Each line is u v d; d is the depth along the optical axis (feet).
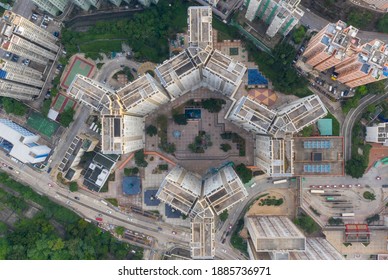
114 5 630.33
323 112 469.16
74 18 634.02
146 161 622.95
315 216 619.67
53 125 630.74
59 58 627.46
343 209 617.21
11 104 604.90
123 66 623.36
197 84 596.70
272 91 615.16
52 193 631.15
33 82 606.55
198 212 483.10
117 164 627.05
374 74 503.61
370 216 615.16
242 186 485.97
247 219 607.78
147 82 479.82
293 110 469.98
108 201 630.33
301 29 588.50
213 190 490.90
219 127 616.80
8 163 629.51
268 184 619.67
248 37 613.11
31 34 547.90
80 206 630.74
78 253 596.70
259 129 488.02
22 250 586.45
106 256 625.41
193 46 472.85
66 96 628.28
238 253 627.46
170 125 619.26
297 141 602.03
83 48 622.54
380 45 497.87
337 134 606.14
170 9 614.34
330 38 507.30
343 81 586.04
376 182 614.75
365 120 606.14
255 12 568.00
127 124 507.30
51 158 630.74
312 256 529.45
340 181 616.80
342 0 581.94
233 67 471.21
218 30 619.67
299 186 609.83
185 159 623.77
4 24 519.60
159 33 607.78
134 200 629.51
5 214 627.87
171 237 628.28
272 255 523.70
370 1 569.64
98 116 622.13
